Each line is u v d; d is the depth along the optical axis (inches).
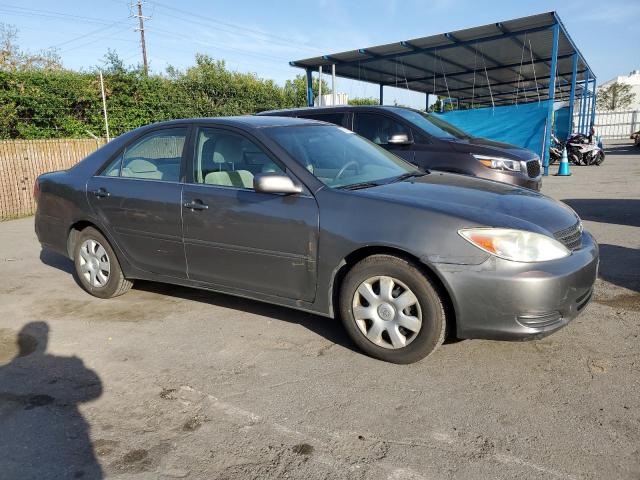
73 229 198.8
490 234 120.5
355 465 96.8
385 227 129.3
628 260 221.9
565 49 681.0
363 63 746.2
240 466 97.7
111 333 162.7
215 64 847.7
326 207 138.3
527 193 153.3
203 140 168.1
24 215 423.2
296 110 345.1
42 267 247.6
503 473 93.3
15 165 419.5
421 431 106.6
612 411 111.1
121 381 131.8
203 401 121.0
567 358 135.4
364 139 191.3
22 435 109.3
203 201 158.9
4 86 534.0
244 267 154.1
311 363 137.9
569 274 121.0
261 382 129.0
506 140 609.9
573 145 698.2
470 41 621.3
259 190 139.9
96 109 609.6
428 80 932.6
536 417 110.0
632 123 1416.1
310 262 140.9
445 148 291.7
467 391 121.1
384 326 133.6
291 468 96.7
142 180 176.9
